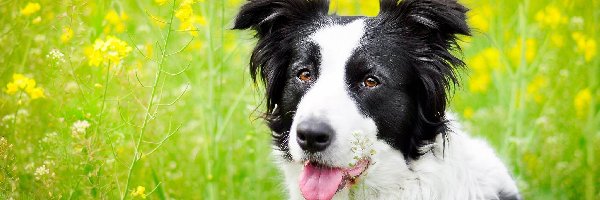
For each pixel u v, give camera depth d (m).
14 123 1.59
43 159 1.55
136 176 1.66
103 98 1.50
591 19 2.08
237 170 1.78
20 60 1.82
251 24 1.46
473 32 1.44
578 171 1.77
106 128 1.51
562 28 2.03
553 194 1.75
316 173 1.36
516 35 2.04
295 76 1.40
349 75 1.36
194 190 1.72
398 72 1.37
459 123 1.48
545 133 1.85
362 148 1.33
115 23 1.71
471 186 1.42
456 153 1.41
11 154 1.49
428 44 1.40
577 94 1.87
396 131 1.38
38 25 1.77
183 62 1.82
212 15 1.65
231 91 1.87
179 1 1.62
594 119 1.79
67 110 1.54
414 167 1.39
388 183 1.39
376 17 1.40
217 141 1.68
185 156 1.77
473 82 1.96
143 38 1.83
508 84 1.93
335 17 1.42
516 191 1.50
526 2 1.87
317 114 1.32
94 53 1.46
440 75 1.39
